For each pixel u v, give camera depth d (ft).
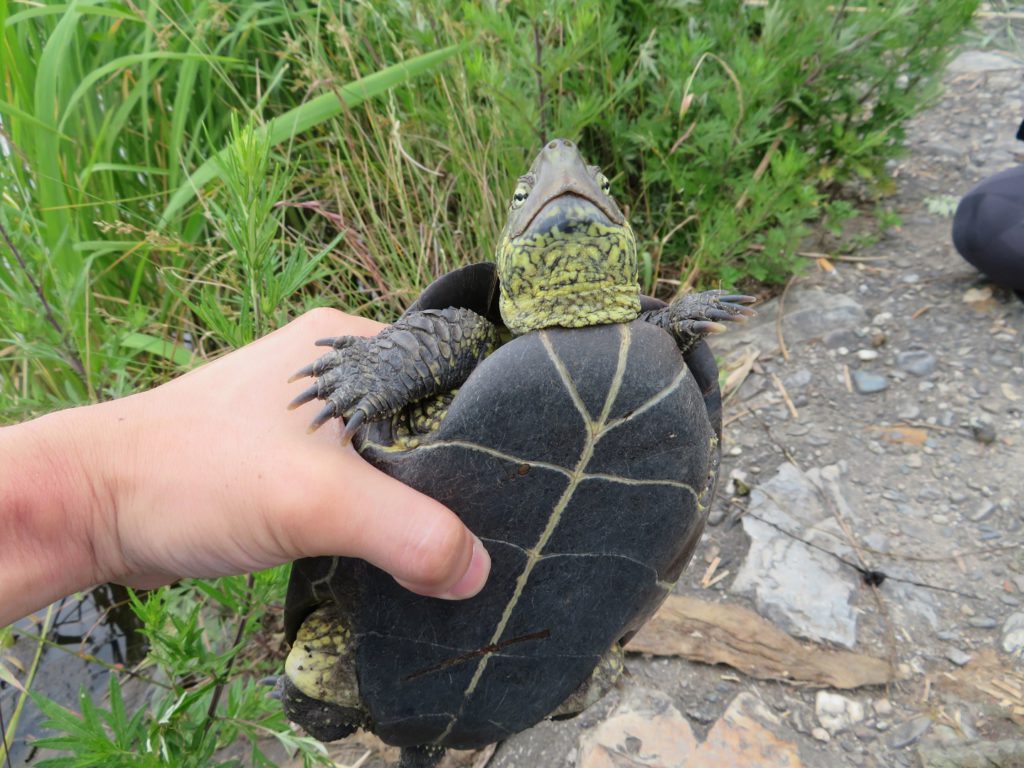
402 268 1.43
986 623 1.07
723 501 1.29
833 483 1.29
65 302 1.04
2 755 1.09
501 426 0.63
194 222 1.42
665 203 1.71
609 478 0.66
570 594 0.73
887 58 1.88
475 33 1.34
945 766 0.92
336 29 1.36
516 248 0.73
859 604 1.11
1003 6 2.54
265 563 0.72
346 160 1.53
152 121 1.52
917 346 1.50
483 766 1.01
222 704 1.08
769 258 1.61
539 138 1.36
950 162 1.98
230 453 0.70
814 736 0.98
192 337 1.51
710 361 0.79
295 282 0.90
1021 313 1.52
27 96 1.28
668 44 1.51
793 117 1.77
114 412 0.73
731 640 1.09
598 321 0.71
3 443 0.69
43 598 0.71
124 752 0.77
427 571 0.64
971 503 1.23
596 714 1.03
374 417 0.67
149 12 1.32
